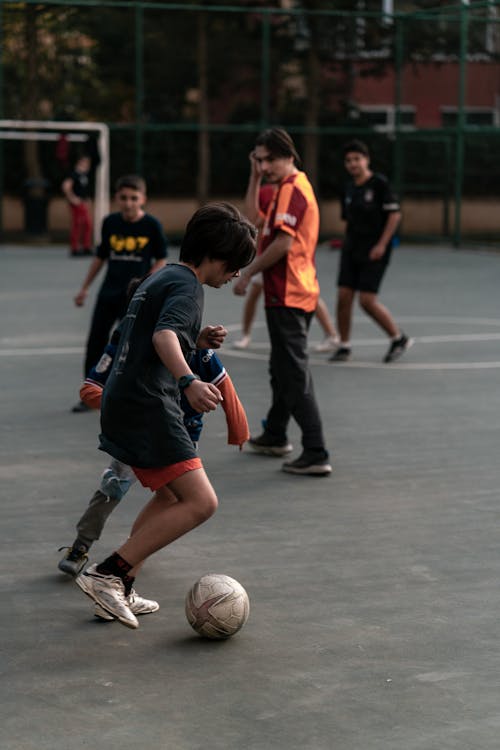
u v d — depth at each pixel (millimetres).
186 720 4645
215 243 5270
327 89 34188
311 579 6406
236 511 7746
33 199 34781
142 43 33188
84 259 28828
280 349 8680
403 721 4641
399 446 9734
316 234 8852
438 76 32438
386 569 6598
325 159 34938
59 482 8438
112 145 34375
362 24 33531
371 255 13727
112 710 4738
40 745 4418
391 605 6008
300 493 8227
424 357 14539
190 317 5145
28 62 32219
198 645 5457
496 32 31266
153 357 5312
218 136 35156
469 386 12547
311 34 33781
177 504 5434
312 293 8727
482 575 6508
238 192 35875
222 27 33844
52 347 14852
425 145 32844
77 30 32375
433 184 32812
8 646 5434
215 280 5391
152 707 4770
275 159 8805
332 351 14953
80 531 6387
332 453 9469
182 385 5008
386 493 8250
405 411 11195
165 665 5215
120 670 5156
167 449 5328
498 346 15445
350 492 8273
